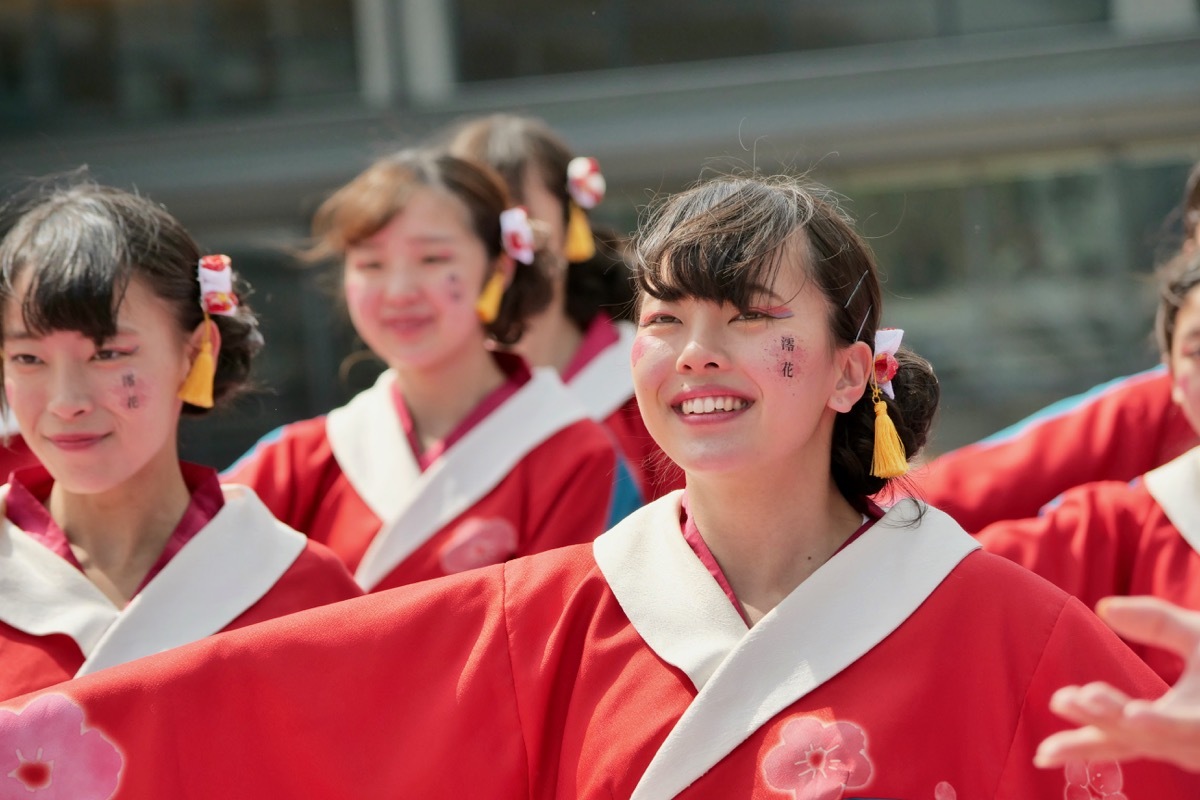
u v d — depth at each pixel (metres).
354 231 5.52
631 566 3.26
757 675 3.05
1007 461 5.38
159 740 3.21
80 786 3.21
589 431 5.63
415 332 5.48
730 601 3.16
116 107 11.98
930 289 11.08
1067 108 10.56
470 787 3.18
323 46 11.86
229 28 11.92
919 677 3.05
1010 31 11.38
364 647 3.26
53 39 11.98
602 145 10.81
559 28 11.72
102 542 3.90
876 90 10.73
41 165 11.45
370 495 5.50
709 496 3.23
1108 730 2.37
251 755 3.23
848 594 3.12
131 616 3.76
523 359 5.74
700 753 3.01
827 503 3.28
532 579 3.32
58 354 3.67
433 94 11.72
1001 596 3.12
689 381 3.10
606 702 3.13
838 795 2.95
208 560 3.90
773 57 11.53
